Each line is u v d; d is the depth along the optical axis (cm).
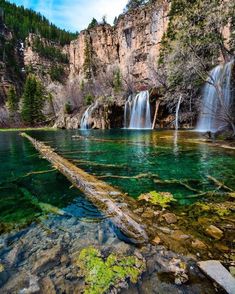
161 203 456
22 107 5153
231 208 427
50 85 7419
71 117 3950
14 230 358
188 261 267
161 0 5647
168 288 227
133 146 1334
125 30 7031
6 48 9106
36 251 297
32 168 819
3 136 2558
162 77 3028
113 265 261
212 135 1620
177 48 1748
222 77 2002
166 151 1123
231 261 265
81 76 7869
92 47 8406
